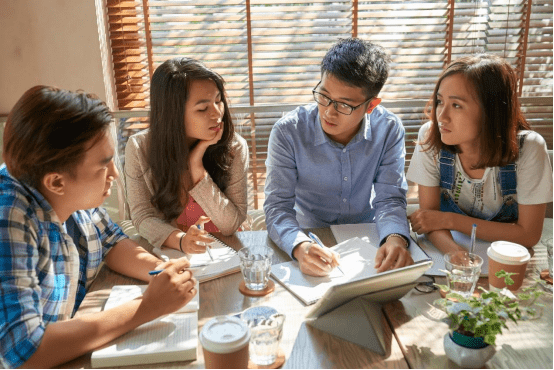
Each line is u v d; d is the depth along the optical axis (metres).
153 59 2.90
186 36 2.87
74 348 1.01
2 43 2.49
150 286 1.13
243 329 0.97
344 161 1.76
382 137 1.74
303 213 1.91
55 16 2.51
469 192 1.68
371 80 1.50
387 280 1.04
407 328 1.10
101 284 1.32
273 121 3.06
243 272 1.26
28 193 1.11
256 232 1.67
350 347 1.05
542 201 1.53
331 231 1.62
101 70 2.62
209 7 2.88
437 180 1.73
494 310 0.97
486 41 3.10
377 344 1.03
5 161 1.08
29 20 2.49
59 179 1.08
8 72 2.53
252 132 3.02
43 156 1.03
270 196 1.71
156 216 1.68
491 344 0.95
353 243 1.49
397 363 1.00
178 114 1.56
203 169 1.71
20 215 1.06
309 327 1.11
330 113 1.54
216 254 1.46
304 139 1.75
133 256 1.38
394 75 3.08
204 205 1.67
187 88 1.55
